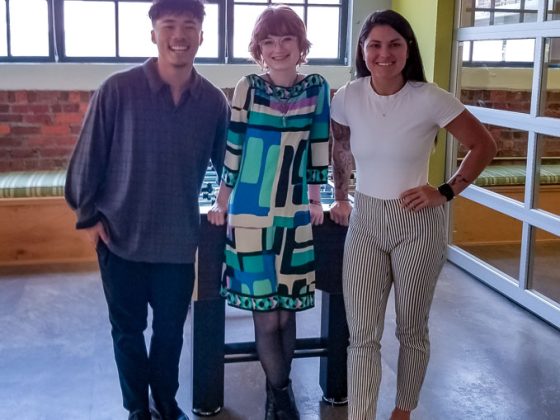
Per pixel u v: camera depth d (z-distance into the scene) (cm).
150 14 226
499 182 436
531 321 391
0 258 462
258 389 309
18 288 420
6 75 508
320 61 559
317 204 261
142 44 533
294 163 241
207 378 282
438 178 506
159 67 231
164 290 249
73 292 414
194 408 285
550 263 414
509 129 427
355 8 546
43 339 350
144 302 252
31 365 321
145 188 235
